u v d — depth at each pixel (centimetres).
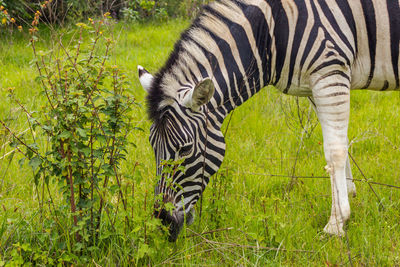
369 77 329
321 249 310
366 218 351
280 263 285
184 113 287
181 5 1177
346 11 305
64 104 260
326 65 305
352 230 333
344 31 306
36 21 268
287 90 332
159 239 285
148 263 290
